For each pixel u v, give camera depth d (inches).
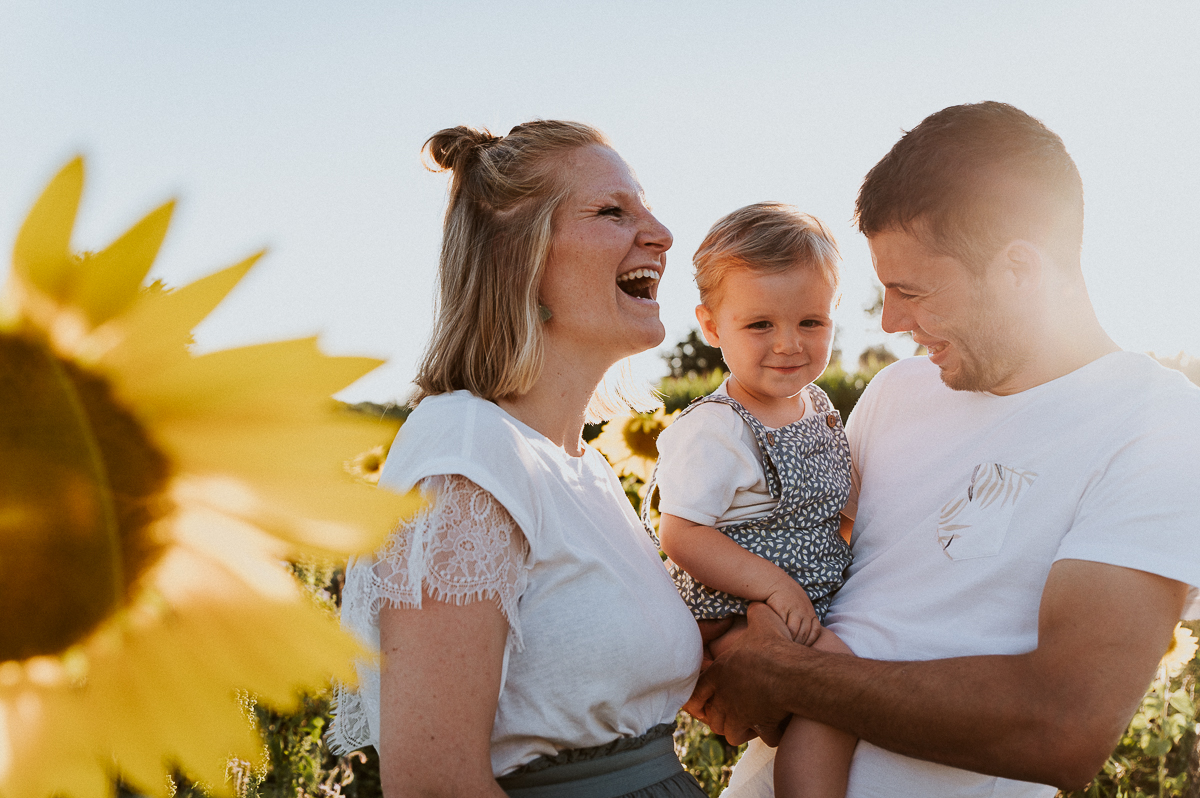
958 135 65.9
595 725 54.4
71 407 8.8
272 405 9.0
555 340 62.6
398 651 47.1
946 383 70.3
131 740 10.4
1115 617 54.6
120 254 8.0
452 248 62.6
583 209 61.1
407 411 64.2
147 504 9.6
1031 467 64.4
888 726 60.1
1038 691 55.4
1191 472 56.8
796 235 85.6
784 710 65.9
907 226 67.0
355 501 9.9
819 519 81.9
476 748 47.3
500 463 51.7
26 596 9.5
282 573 10.4
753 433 83.0
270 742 106.8
